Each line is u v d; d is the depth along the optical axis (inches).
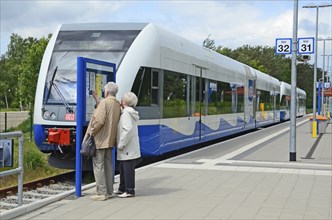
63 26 512.4
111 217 273.0
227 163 514.9
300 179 410.9
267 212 287.6
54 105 451.8
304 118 2208.4
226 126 815.1
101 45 483.2
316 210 294.2
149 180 399.2
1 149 284.7
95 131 310.8
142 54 483.8
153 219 268.8
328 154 629.0
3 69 3260.3
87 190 358.3
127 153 324.2
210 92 711.7
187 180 400.2
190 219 269.6
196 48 655.8
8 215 267.6
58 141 429.1
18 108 3078.2
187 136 607.8
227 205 305.4
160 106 518.3
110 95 320.5
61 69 469.1
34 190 416.5
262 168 478.0
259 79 1176.8
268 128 1290.6
